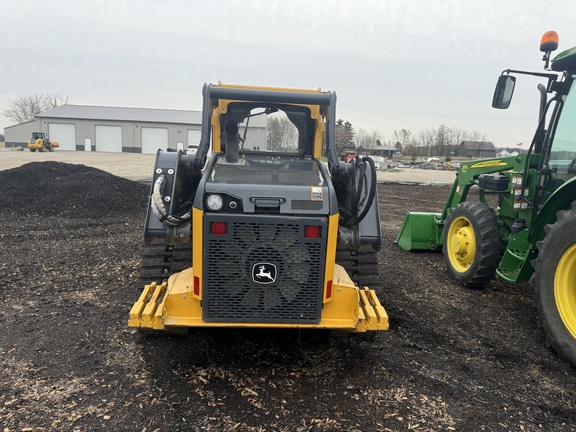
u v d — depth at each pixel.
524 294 5.31
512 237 4.75
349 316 3.42
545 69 4.70
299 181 3.57
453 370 3.49
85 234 7.73
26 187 10.23
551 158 4.61
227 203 3.16
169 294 3.31
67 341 3.69
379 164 36.44
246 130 4.29
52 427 2.63
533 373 3.49
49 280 5.23
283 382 3.22
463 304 4.93
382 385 3.23
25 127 54.28
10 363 3.31
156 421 2.73
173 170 3.82
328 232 3.22
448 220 6.04
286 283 3.25
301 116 4.30
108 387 3.06
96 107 60.88
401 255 7.01
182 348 3.64
